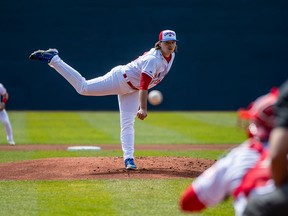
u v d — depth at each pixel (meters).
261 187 14.45
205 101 113.88
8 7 112.56
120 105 37.16
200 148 56.53
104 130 75.19
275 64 114.69
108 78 36.19
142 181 33.56
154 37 113.75
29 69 112.88
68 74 36.38
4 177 35.62
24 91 112.75
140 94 35.00
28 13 112.94
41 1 113.12
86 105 113.31
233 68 114.44
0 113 58.75
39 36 113.25
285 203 13.78
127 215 26.30
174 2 113.50
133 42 113.75
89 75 113.75
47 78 112.94
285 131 13.66
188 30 113.62
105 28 113.62
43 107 113.00
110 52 113.75
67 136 68.25
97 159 40.81
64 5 113.19
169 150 54.38
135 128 78.06
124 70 35.69
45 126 80.44
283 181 13.91
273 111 14.73
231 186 14.99
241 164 15.02
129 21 113.62
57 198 29.73
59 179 34.62
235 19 114.06
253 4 114.12
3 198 29.86
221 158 15.94
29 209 27.53
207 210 27.34
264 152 15.05
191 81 113.50
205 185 15.36
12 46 112.75
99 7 113.25
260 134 15.12
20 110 112.56
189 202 15.59
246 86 114.50
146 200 29.16
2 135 69.12
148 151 53.34
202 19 113.62
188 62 113.50
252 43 114.50
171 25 113.56
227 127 79.31
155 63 34.91
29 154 51.00
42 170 37.44
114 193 30.69
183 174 35.91
